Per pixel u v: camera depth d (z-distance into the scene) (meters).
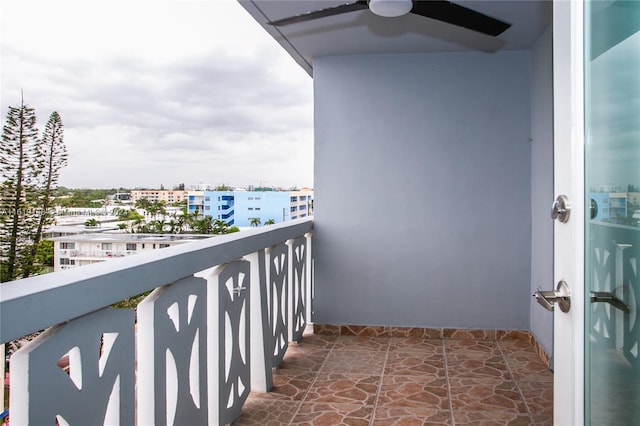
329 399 2.66
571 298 1.17
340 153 3.90
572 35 1.15
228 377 2.27
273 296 2.98
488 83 3.72
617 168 1.15
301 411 2.51
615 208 1.15
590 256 1.15
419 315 3.85
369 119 3.86
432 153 3.80
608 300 1.15
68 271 1.34
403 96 3.81
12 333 1.02
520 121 3.70
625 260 1.14
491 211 3.75
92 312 1.31
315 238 3.96
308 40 3.48
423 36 3.38
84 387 1.28
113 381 1.39
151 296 1.65
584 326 1.15
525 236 3.71
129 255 1.66
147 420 1.60
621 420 1.16
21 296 1.04
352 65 3.86
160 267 1.61
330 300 3.96
